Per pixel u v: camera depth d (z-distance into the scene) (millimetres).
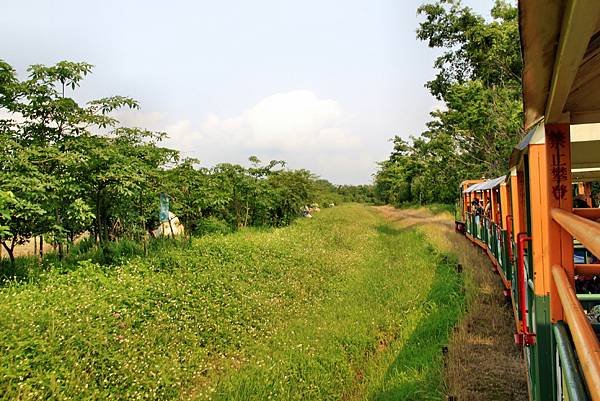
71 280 7738
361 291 10164
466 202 19016
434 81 26000
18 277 8008
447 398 5195
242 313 7988
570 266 2328
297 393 5602
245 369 6188
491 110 20469
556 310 2346
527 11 1163
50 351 5375
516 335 5402
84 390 5027
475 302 8617
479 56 21547
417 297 9492
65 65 8383
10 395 4543
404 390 5617
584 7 1019
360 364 6883
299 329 7668
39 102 8312
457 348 6586
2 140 7520
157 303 7578
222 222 18297
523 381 5594
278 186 25031
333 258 13094
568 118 2232
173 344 6543
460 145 25797
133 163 9836
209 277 9227
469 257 12781
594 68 1646
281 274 10570
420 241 17125
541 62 1486
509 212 8117
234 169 19781
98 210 9820
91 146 8805
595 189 8609
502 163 22234
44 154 7812
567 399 1842
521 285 5414
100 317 6531
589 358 1146
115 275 8430
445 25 23156
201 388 5742
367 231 22109
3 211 6480
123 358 5777
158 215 13094
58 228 8320
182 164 15531
